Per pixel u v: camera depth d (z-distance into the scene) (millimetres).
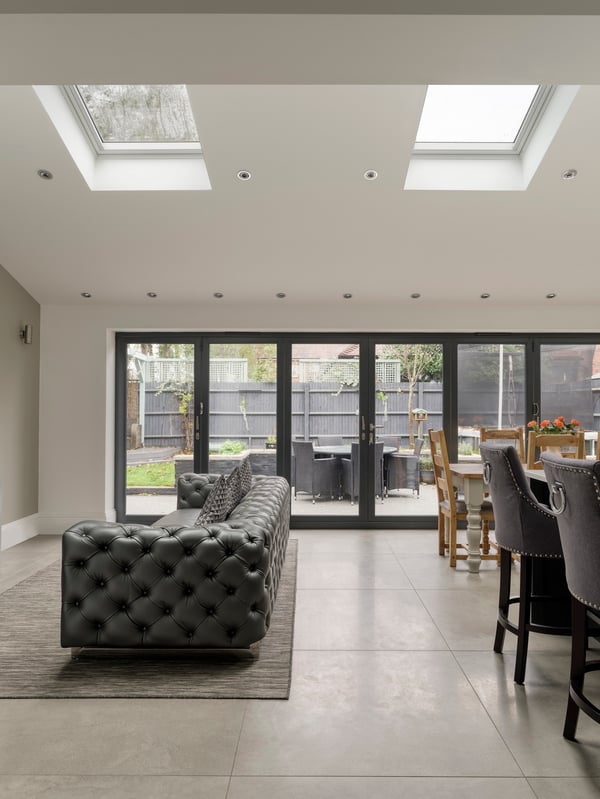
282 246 4793
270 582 2857
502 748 1993
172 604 2652
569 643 2953
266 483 4332
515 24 2055
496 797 1734
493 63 2316
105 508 5688
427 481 5961
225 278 5258
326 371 5980
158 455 6000
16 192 4188
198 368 5977
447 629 3125
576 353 5938
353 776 1833
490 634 3057
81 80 2459
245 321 5727
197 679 2512
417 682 2494
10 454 5168
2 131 3668
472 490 4285
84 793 1750
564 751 1976
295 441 5984
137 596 2660
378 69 2363
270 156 3809
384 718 2189
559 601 3059
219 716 2207
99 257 4961
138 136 4066
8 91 3406
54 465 5676
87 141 4012
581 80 2439
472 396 5957
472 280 5262
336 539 5426
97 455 5695
